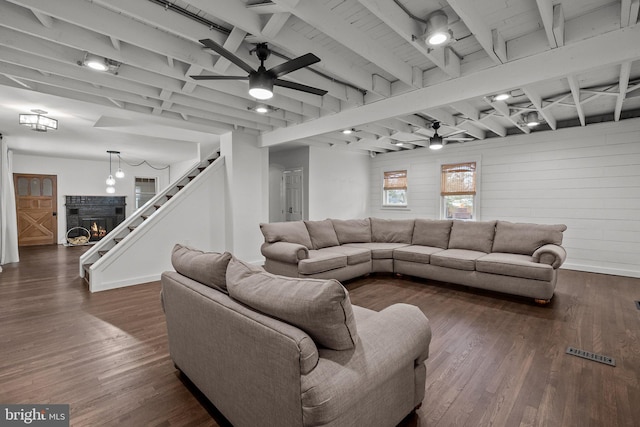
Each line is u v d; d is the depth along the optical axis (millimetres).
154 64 2963
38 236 8148
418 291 3990
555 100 3936
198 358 1764
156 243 4652
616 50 2295
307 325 1221
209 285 1796
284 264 4168
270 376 1251
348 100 3801
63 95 3633
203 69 3051
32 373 2102
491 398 1817
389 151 7750
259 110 4098
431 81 3303
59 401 1807
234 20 2184
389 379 1414
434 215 6934
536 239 3945
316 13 2234
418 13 2355
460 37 2699
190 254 2051
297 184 7137
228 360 1494
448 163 6664
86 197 8797
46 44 2680
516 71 2756
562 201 5242
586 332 2711
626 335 2641
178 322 1970
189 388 1943
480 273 3844
